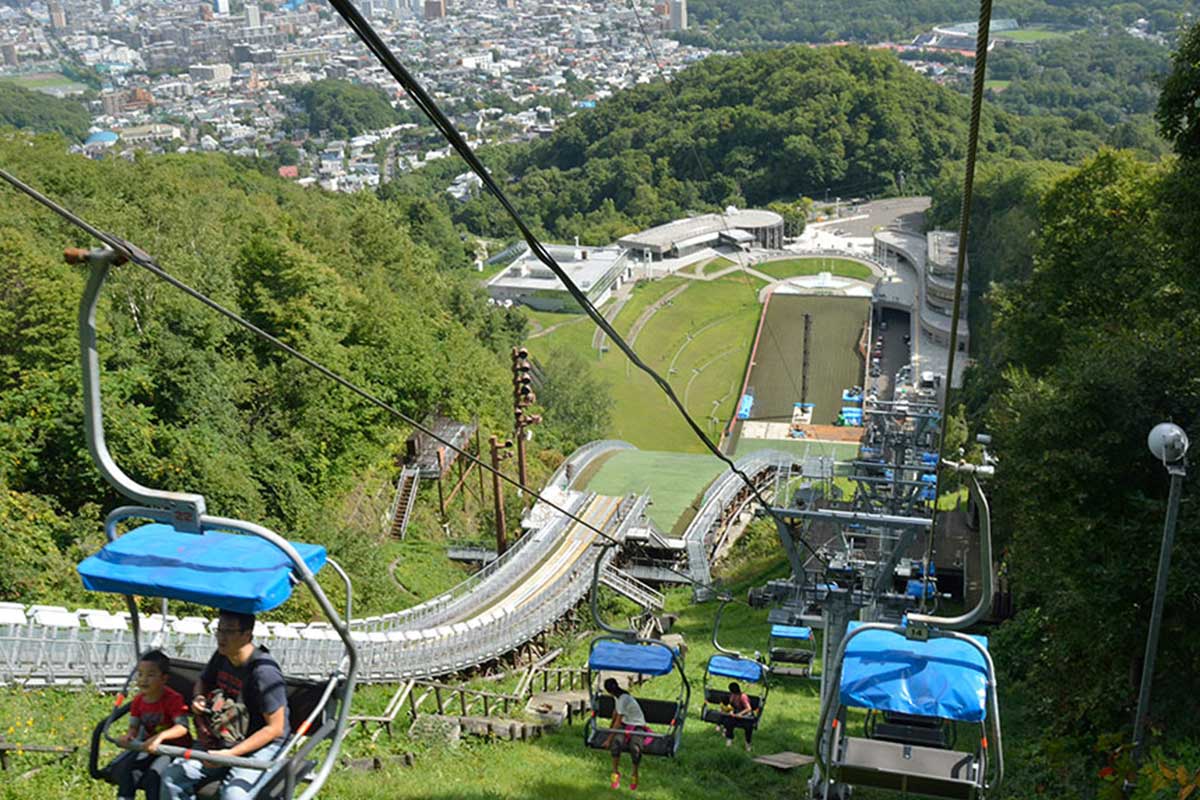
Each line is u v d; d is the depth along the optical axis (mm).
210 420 60625
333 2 7988
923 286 191125
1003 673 40250
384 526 70750
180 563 9156
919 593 45188
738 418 157750
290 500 58469
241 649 9617
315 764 9656
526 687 39688
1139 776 21328
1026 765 30531
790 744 34438
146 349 60625
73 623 30000
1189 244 36031
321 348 71812
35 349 51750
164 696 9805
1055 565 29953
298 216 135000
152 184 104812
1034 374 54906
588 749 31359
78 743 24062
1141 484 28859
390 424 80062
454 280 159875
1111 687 29375
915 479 47188
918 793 16922
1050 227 56000
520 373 64500
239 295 73188
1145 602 27703
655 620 51875
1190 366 28891
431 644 43094
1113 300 49781
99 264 8766
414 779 25719
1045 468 29266
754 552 71375
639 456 92062
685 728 35406
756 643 49594
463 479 80188
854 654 16422
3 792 20250
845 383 168875
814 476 47906
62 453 49938
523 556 63312
